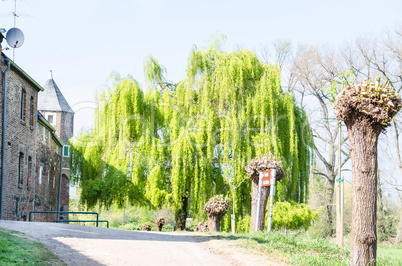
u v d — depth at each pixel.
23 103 22.86
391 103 7.61
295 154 27.55
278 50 40.88
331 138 39.44
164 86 28.58
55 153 32.28
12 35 22.11
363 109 7.66
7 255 7.56
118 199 26.61
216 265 8.91
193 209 26.42
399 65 34.72
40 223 13.48
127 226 55.22
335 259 10.16
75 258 8.44
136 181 25.94
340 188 14.38
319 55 38.12
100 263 8.30
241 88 27.17
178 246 11.41
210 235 14.84
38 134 26.00
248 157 26.16
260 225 16.22
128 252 9.75
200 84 27.44
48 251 8.63
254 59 28.36
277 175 16.17
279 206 26.03
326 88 16.58
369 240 7.71
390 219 38.50
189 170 26.11
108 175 26.41
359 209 7.80
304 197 28.52
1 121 18.55
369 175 7.77
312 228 39.16
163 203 25.97
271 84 27.55
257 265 8.86
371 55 35.84
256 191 16.62
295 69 39.31
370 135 7.79
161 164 26.28
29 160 24.25
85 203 27.28
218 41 28.48
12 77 20.27
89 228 13.71
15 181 20.91
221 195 19.73
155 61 28.06
